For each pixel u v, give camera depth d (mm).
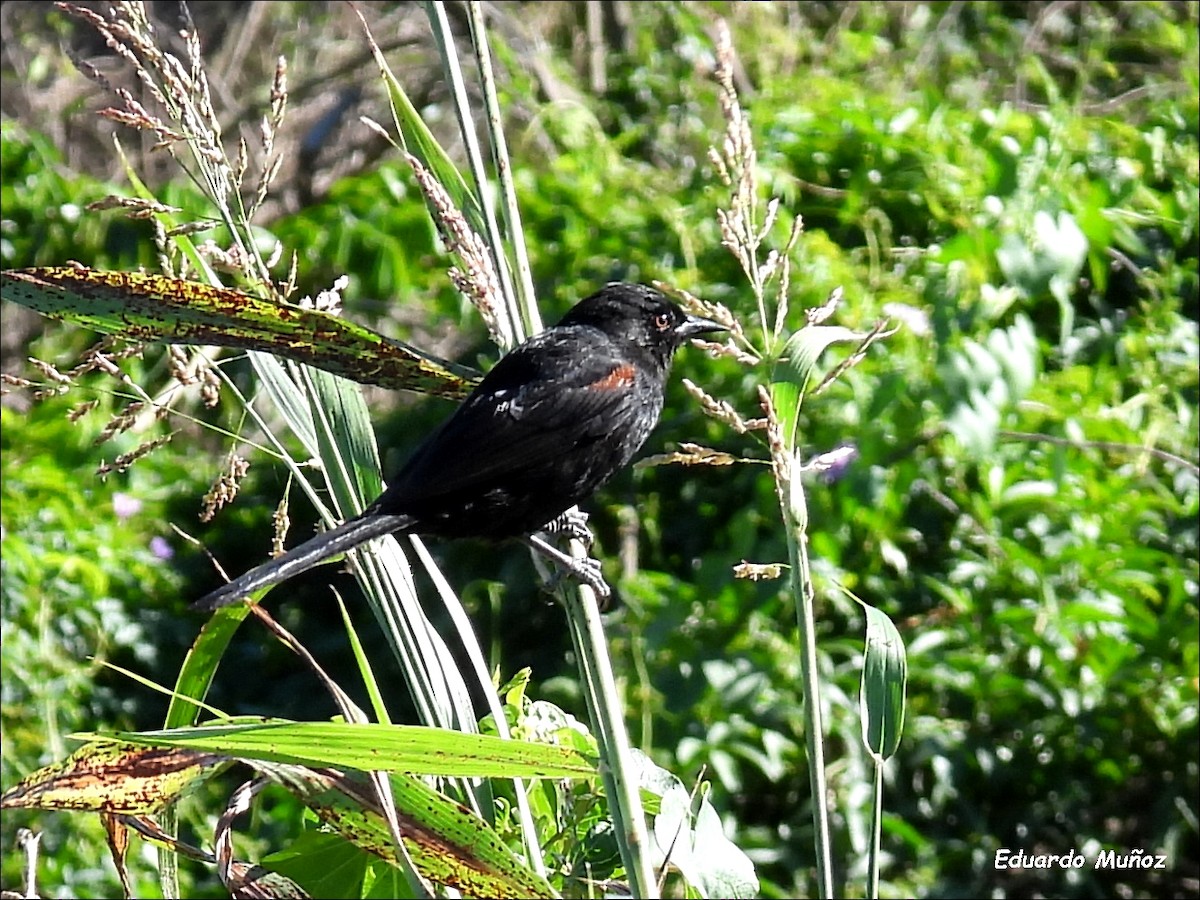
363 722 4828
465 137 5555
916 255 12188
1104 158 12594
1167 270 12086
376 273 14430
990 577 11320
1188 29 14898
